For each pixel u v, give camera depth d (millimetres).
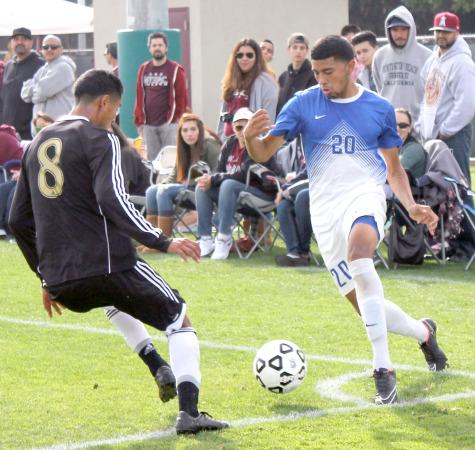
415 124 27484
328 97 14125
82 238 12242
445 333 18109
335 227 14133
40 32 57562
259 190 26484
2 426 13023
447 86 26391
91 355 17016
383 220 14164
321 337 18000
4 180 32031
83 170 12156
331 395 14250
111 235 12281
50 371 15961
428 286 22516
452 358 16250
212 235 28562
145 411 13648
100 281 12289
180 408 12531
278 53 55719
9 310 21000
